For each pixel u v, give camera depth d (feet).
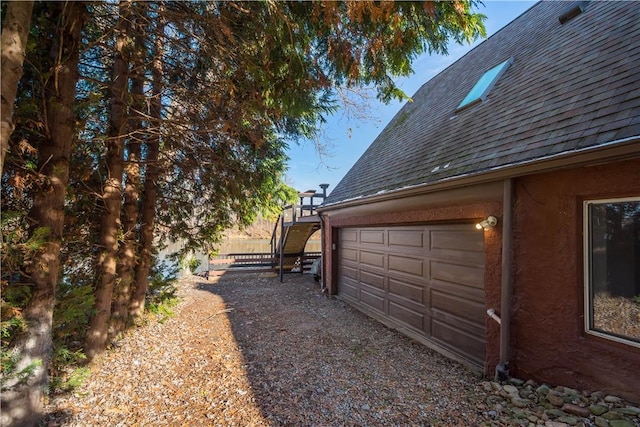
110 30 11.01
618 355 8.79
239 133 14.56
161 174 18.63
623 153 8.27
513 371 11.52
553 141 10.53
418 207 17.21
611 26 12.87
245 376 12.26
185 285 34.47
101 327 13.34
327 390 11.16
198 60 14.03
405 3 8.91
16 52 6.51
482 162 13.12
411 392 11.03
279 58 11.12
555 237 10.32
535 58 16.53
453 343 15.29
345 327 19.34
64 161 9.75
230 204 19.53
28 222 9.03
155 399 10.53
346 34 10.18
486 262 12.84
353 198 23.93
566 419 8.44
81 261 14.49
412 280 18.54
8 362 8.06
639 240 8.67
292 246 42.75
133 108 13.85
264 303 25.88
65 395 10.61
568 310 9.96
